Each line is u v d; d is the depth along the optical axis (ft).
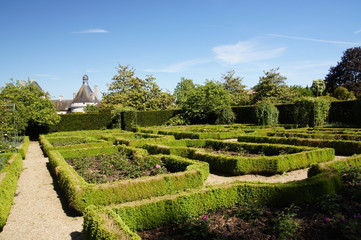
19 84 77.00
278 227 13.44
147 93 132.87
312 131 51.88
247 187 18.03
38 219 19.42
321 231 13.19
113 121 99.76
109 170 28.17
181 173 22.65
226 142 39.88
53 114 76.18
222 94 95.35
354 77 129.49
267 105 76.69
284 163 27.66
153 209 15.72
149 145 40.27
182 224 14.88
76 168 30.89
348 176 21.30
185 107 101.04
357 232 12.44
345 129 53.52
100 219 13.24
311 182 18.15
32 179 31.01
